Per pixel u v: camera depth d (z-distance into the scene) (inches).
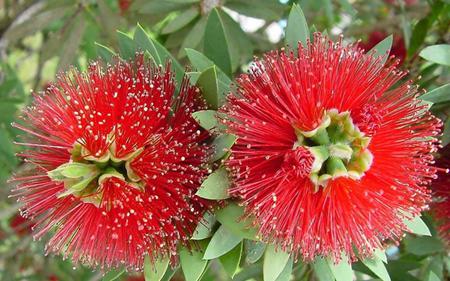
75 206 7.9
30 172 8.5
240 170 7.7
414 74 11.2
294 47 8.7
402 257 11.2
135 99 7.9
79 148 7.7
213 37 9.5
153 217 7.8
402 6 11.9
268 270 8.1
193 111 8.3
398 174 7.8
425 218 9.9
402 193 7.8
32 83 18.5
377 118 7.6
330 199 7.7
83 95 7.8
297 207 7.7
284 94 7.7
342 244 7.8
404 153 7.8
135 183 7.8
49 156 7.9
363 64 7.8
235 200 8.0
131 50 9.0
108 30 11.5
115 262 8.4
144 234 7.9
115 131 7.6
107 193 7.7
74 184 7.7
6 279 15.1
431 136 8.0
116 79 8.0
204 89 8.3
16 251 15.2
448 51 8.9
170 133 8.0
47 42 11.6
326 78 7.6
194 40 10.8
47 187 8.0
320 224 7.7
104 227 7.9
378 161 7.8
